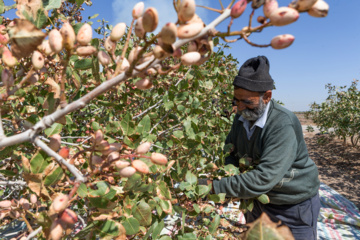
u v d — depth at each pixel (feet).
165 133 7.87
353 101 35.22
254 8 1.75
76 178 2.25
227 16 1.82
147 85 2.08
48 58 3.45
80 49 2.28
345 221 13.43
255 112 6.25
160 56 1.86
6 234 7.40
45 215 2.17
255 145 6.72
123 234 2.97
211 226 5.26
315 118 47.62
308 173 6.83
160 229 4.24
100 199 2.80
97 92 1.98
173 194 5.43
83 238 3.23
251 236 1.40
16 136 2.04
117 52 6.80
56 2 3.84
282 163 5.89
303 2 1.65
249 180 5.73
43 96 5.67
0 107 3.26
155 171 4.29
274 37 1.79
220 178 6.12
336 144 38.47
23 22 1.89
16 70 3.47
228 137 8.05
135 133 4.33
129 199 3.65
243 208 6.40
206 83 8.90
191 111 7.50
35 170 2.45
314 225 7.18
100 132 2.39
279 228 1.37
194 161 6.41
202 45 2.13
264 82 5.94
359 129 32.14
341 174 24.36
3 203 3.25
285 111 6.37
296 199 6.75
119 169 2.41
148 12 1.63
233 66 14.21
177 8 1.86
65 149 2.26
